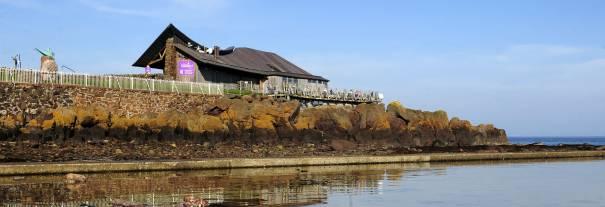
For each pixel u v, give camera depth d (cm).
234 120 5634
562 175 4172
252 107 5806
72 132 4603
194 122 5272
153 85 5544
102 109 4834
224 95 6250
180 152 4806
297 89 7519
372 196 2908
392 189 3175
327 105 7200
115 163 3706
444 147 6675
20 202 2525
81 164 3606
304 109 6431
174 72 6819
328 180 3538
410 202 2758
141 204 2508
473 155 5659
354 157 4797
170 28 6762
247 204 2580
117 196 2719
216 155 4856
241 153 5059
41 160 4009
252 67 7719
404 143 6856
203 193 2870
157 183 3228
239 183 3300
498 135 8050
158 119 5103
